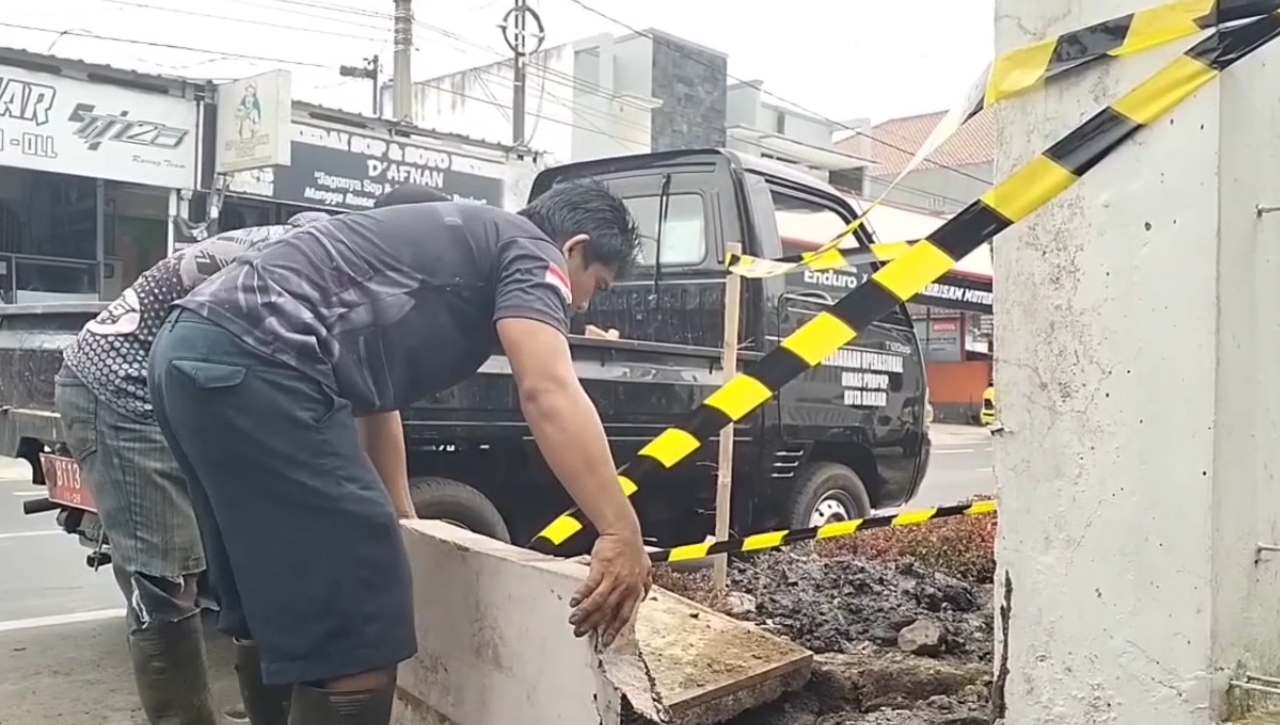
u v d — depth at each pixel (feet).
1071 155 6.17
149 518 8.87
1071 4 6.37
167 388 6.07
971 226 6.32
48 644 14.71
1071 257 6.35
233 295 6.16
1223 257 5.89
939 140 7.61
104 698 12.43
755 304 16.15
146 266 45.06
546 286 6.23
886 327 18.99
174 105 42.19
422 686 7.84
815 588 12.90
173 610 9.02
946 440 67.72
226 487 6.06
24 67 38.37
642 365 14.37
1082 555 6.36
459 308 6.43
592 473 5.85
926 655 10.09
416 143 50.60
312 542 6.01
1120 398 6.17
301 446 5.97
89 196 42.98
